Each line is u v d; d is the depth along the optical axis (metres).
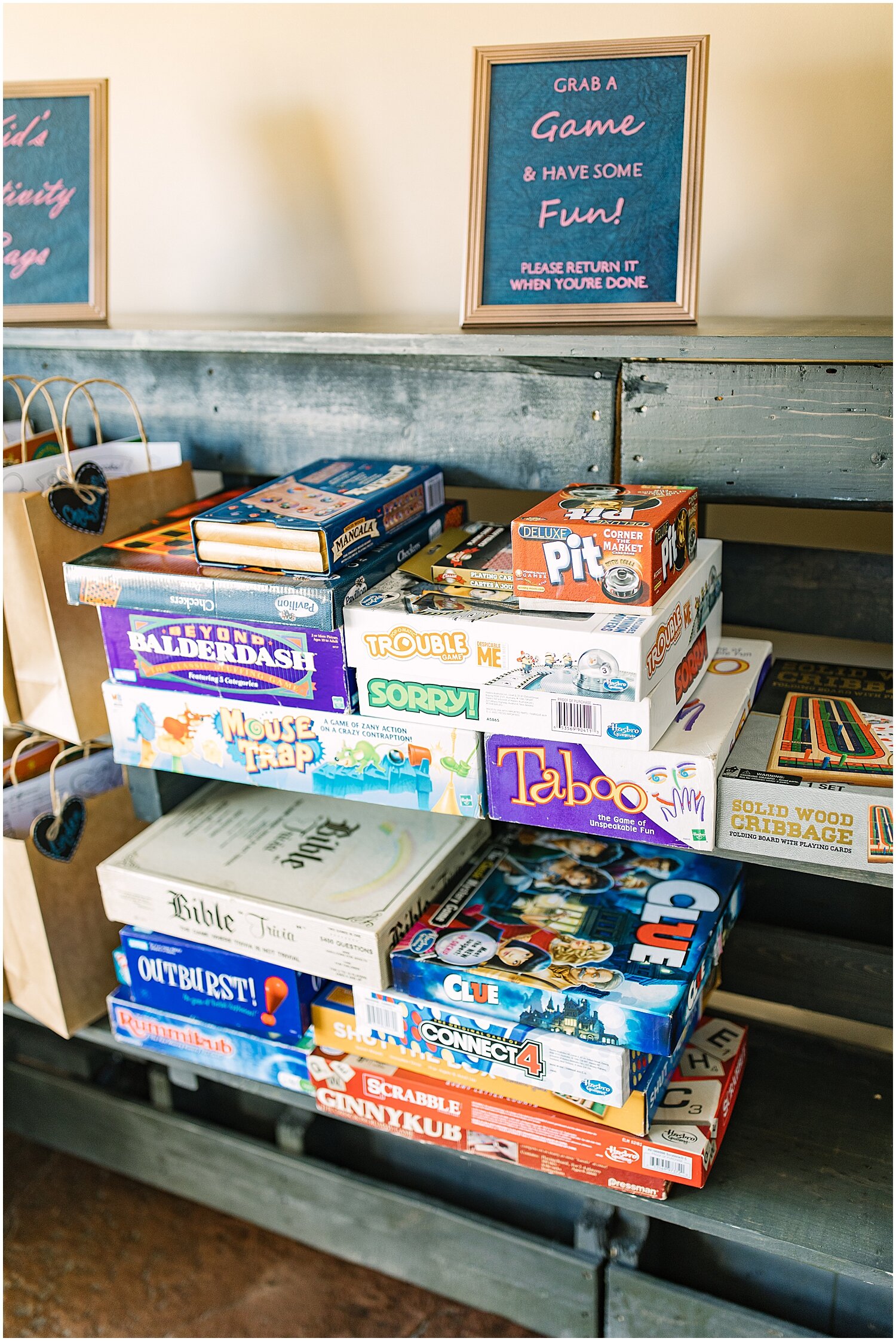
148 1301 1.42
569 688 0.98
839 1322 1.19
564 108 1.11
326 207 1.41
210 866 1.24
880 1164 1.17
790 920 1.33
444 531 1.25
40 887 1.31
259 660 1.11
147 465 1.32
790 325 1.14
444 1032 1.11
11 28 1.48
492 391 1.18
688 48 1.06
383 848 1.25
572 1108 1.10
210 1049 1.29
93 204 1.35
